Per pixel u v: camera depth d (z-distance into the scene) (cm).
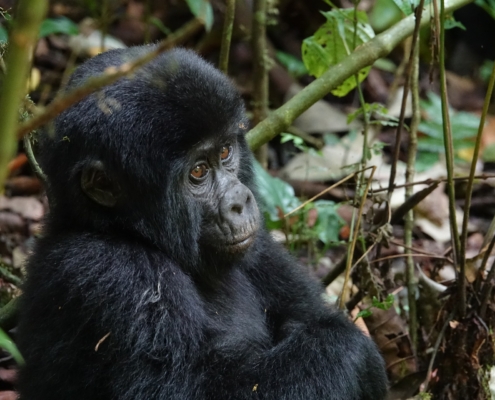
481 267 543
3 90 213
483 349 550
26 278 499
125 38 1135
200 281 521
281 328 557
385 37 623
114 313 445
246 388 455
